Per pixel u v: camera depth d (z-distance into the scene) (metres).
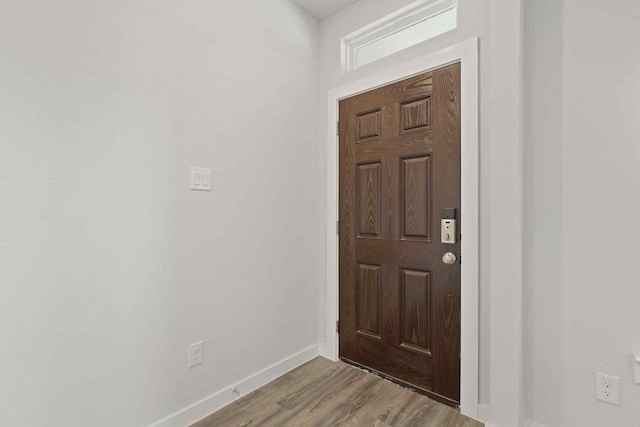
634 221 1.25
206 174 1.63
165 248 1.48
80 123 1.22
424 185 1.81
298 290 2.16
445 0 1.83
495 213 1.46
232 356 1.75
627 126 1.27
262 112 1.92
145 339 1.41
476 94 1.60
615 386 1.28
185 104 1.55
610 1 1.29
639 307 1.24
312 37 2.28
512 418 1.42
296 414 1.62
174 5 1.51
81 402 1.23
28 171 1.11
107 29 1.29
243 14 1.82
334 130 2.25
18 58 1.09
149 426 1.42
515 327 1.41
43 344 1.14
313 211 2.29
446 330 1.72
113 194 1.31
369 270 2.08
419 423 1.55
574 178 1.37
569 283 1.38
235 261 1.77
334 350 2.24
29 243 1.11
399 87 1.92
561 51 1.40
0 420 1.06
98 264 1.27
